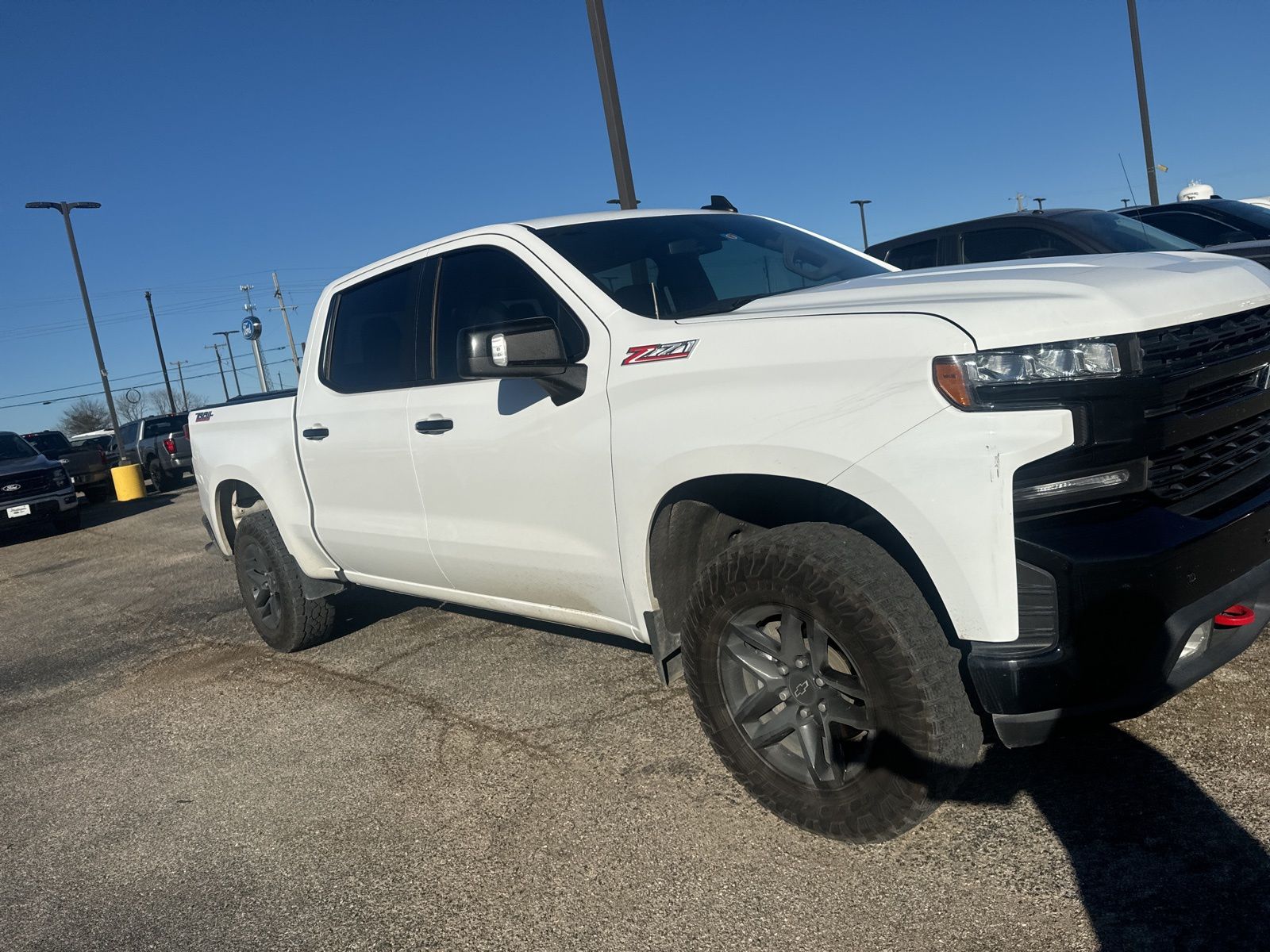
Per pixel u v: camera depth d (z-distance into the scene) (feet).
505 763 11.68
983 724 9.45
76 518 48.75
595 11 25.86
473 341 9.66
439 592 13.78
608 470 9.95
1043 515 7.30
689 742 11.48
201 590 26.08
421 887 9.29
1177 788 8.84
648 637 10.21
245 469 16.55
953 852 8.46
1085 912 7.45
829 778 8.57
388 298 13.67
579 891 8.81
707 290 11.21
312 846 10.41
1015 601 7.38
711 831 9.44
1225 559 7.77
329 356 14.79
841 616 7.97
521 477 11.10
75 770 13.73
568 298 10.84
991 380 7.27
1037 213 23.45
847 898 8.09
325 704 14.79
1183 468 7.82
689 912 8.25
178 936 9.08
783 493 9.56
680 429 9.07
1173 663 7.64
